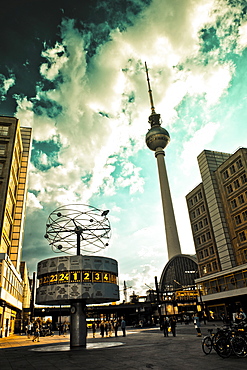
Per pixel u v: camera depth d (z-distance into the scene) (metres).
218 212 53.19
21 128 72.19
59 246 18.62
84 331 17.16
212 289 50.56
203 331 27.62
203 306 53.50
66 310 61.97
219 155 61.25
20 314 62.31
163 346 15.91
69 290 17.03
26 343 24.05
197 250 60.06
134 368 9.30
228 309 46.28
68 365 10.45
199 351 12.91
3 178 48.53
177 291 66.31
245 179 48.09
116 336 27.77
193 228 62.28
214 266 53.84
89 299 18.11
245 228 47.06
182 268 82.38
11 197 53.34
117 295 18.58
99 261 18.31
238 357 10.65
